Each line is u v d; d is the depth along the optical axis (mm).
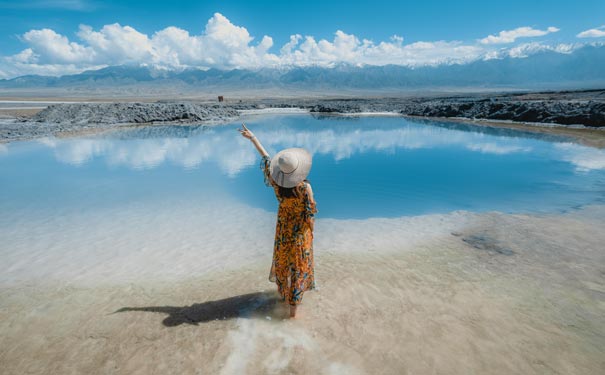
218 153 15695
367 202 8594
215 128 25578
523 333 3494
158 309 4043
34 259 5496
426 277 4715
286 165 3422
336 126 26656
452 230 6574
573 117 22859
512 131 22094
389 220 7273
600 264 5000
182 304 4152
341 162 13383
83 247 5953
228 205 8359
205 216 7574
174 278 4848
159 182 10516
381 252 5637
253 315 3865
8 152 15477
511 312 3857
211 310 3998
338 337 3461
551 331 3521
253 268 5133
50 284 4723
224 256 5582
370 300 4141
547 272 4793
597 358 3145
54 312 4027
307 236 3697
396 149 16266
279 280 3824
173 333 3564
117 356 3250
